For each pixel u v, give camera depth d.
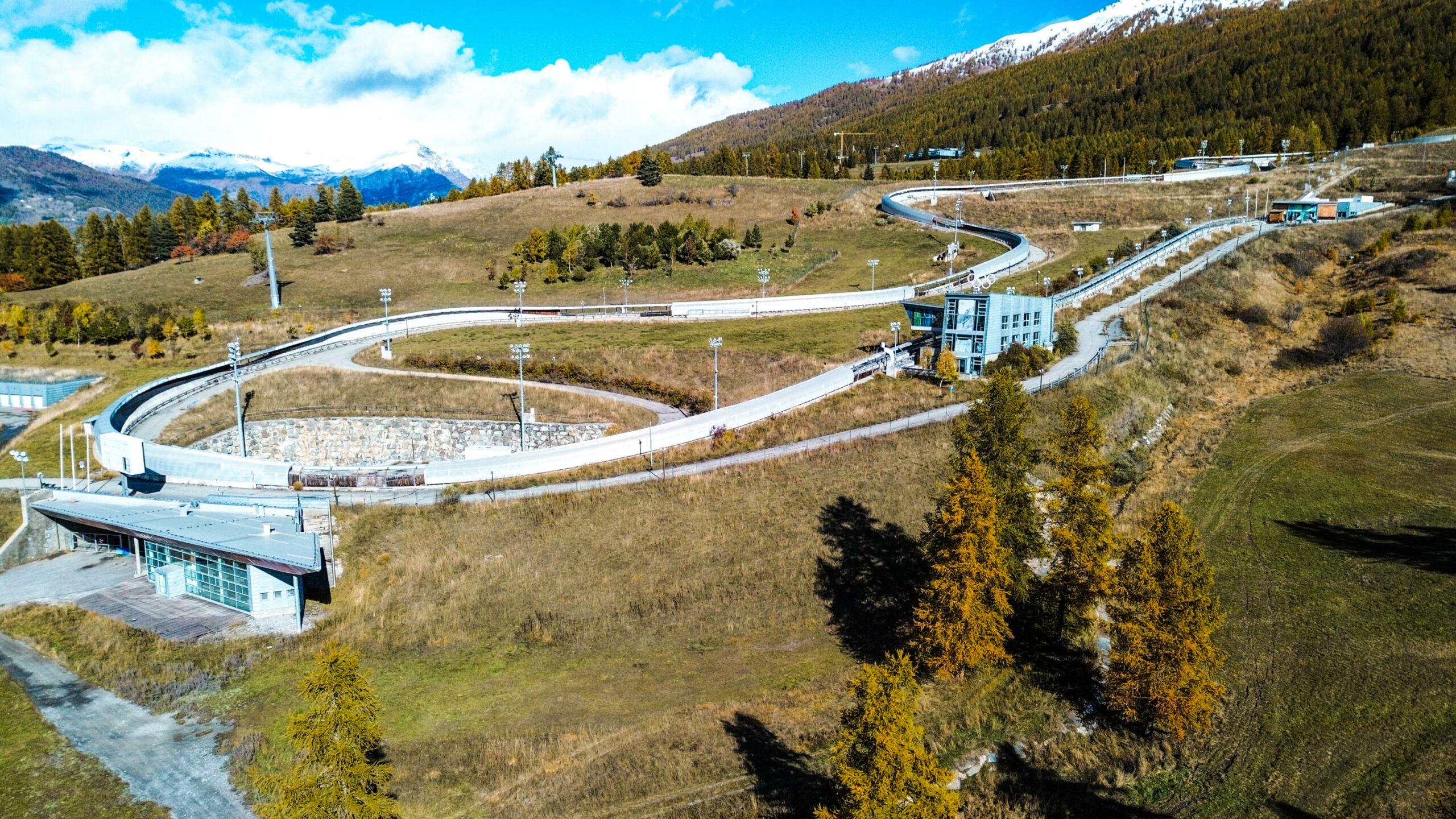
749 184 176.12
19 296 117.00
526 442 69.62
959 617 34.69
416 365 81.56
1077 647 38.38
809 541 48.00
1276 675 34.12
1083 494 36.22
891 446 57.06
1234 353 77.00
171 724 35.69
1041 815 28.39
